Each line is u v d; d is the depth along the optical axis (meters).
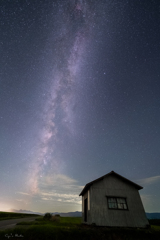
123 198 13.79
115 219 12.40
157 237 9.72
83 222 15.06
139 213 13.11
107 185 14.35
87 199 14.80
